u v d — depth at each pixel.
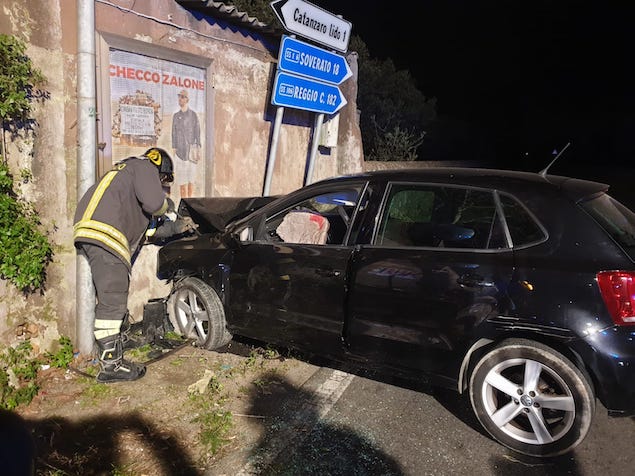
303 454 3.26
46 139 3.92
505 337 3.24
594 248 3.09
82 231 3.89
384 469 3.13
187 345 4.79
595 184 3.58
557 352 3.09
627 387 2.93
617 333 2.95
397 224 3.71
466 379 3.48
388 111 14.71
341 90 8.78
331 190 4.07
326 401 3.89
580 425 3.05
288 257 4.08
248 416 3.67
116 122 4.65
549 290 3.09
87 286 4.20
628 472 3.11
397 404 3.87
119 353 4.10
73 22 4.01
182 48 5.25
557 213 3.22
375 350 3.68
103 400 3.81
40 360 4.05
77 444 3.29
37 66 3.80
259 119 6.59
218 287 4.55
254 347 4.82
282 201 4.33
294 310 4.05
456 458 3.24
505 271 3.21
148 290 5.23
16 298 3.86
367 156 13.59
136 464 3.12
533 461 3.22
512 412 3.26
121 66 4.63
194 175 5.66
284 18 6.03
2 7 3.57
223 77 5.87
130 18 4.64
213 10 5.41
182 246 4.89
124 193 4.02
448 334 3.37
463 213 3.51
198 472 3.07
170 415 3.66
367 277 3.65
